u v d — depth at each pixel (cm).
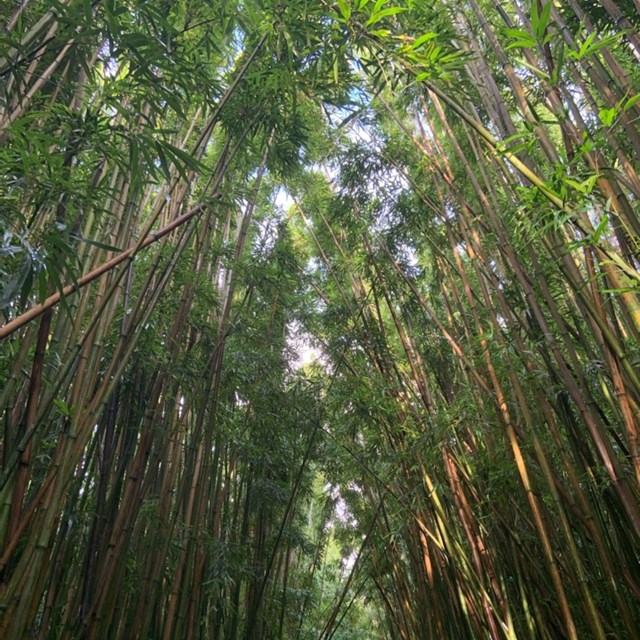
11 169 199
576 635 209
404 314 461
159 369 338
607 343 185
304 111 456
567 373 217
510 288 334
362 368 492
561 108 199
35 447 201
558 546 280
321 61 288
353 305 518
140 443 300
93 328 225
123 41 216
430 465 336
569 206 174
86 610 265
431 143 458
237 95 330
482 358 334
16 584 181
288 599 660
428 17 270
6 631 175
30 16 245
